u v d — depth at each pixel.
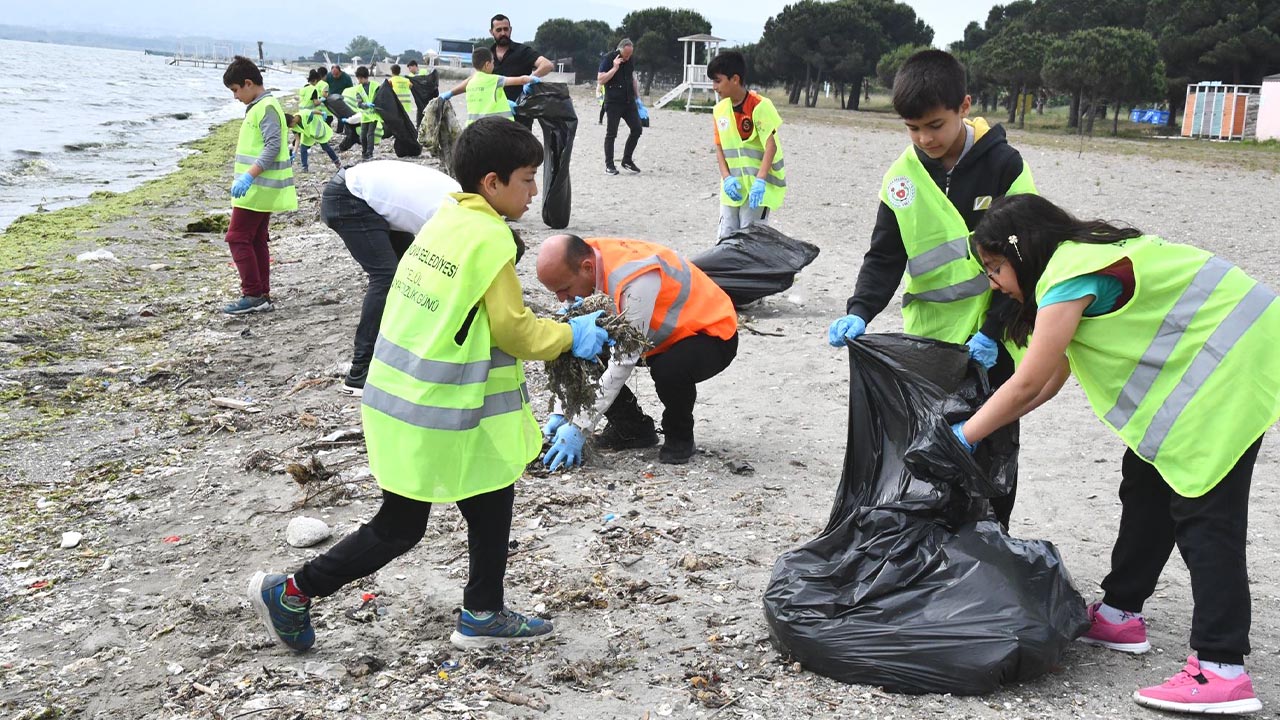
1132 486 3.47
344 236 6.45
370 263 6.46
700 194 15.60
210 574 4.33
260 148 8.52
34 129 29.67
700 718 3.18
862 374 3.81
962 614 3.28
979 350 3.79
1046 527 4.80
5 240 12.10
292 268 10.82
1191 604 4.02
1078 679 3.41
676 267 5.20
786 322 8.51
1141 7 62.78
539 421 5.95
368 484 5.16
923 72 3.70
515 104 12.06
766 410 6.44
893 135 33.34
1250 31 44.69
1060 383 3.54
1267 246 12.16
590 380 3.64
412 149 19.16
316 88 21.28
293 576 3.50
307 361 7.39
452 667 3.51
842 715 3.18
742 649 3.60
